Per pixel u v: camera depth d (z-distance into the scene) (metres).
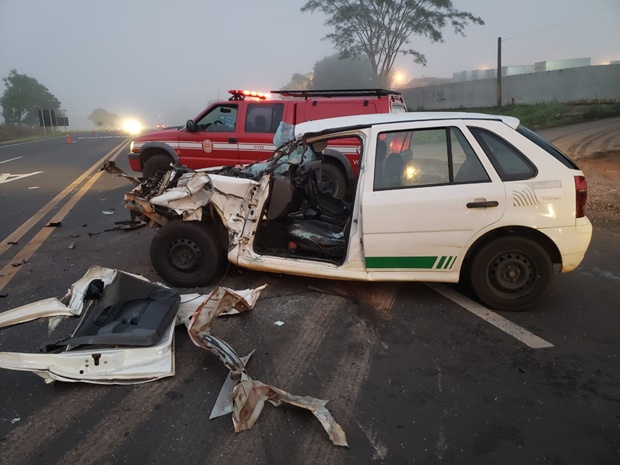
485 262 4.02
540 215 3.84
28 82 72.00
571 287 4.63
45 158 17.78
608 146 14.17
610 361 3.32
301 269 4.27
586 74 26.42
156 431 2.63
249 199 4.35
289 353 3.45
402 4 34.41
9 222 7.50
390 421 2.71
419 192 3.93
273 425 2.68
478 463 2.39
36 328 3.85
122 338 3.11
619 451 2.46
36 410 2.82
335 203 5.35
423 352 3.46
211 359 3.35
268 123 8.52
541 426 2.66
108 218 7.65
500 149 3.95
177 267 4.61
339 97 8.48
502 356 3.39
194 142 8.95
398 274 4.11
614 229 6.77
